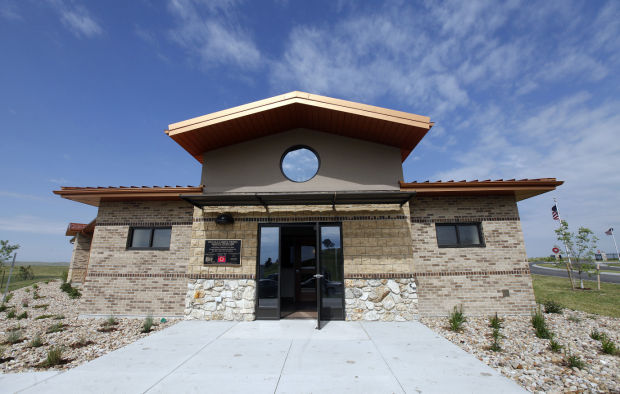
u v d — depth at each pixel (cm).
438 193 863
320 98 787
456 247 876
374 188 869
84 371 463
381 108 776
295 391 397
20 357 545
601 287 1616
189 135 827
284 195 740
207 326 738
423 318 817
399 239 825
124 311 878
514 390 394
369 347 575
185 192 876
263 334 667
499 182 816
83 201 955
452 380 425
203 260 835
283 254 1123
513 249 874
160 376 444
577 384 418
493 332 651
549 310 902
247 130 864
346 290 800
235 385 415
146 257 910
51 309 1079
